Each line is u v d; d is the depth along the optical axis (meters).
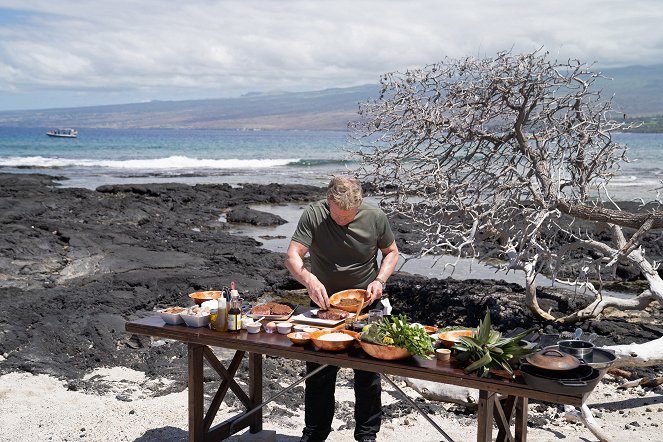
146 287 10.30
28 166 39.28
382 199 8.66
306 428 4.79
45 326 7.68
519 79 7.98
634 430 5.33
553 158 8.55
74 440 4.98
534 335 4.11
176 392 6.12
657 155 47.69
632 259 8.38
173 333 4.47
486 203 8.20
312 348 4.05
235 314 4.38
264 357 7.30
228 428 4.78
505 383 3.50
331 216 4.63
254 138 105.88
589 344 4.02
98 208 19.33
